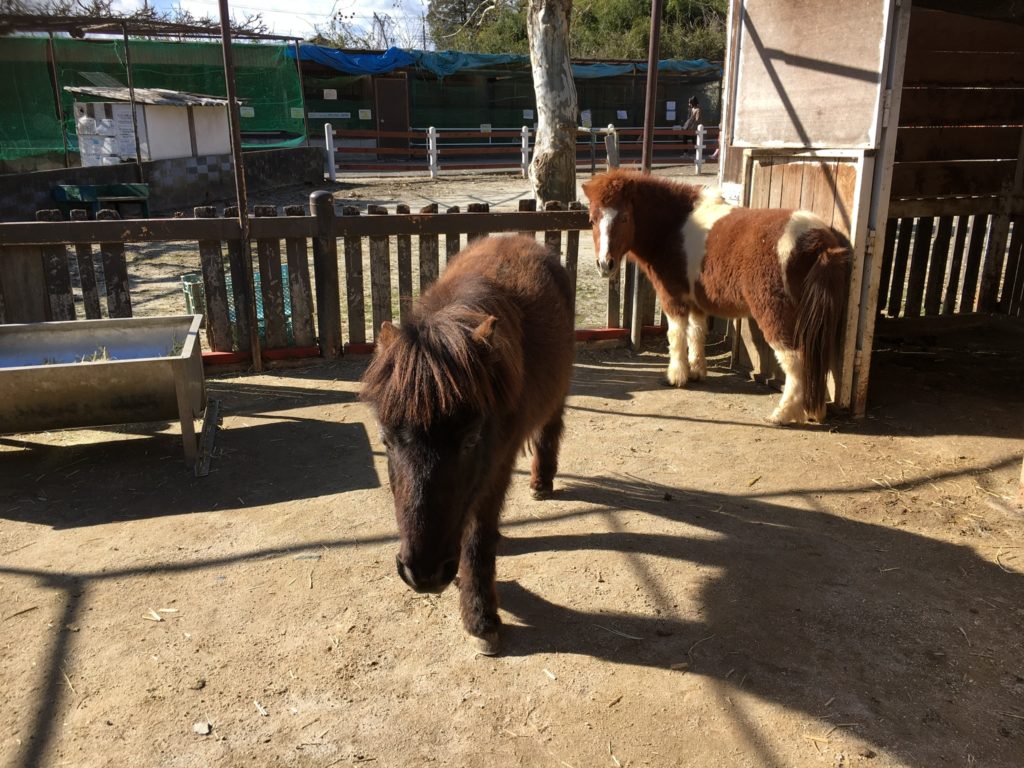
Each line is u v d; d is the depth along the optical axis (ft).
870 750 7.16
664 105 81.71
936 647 8.58
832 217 14.98
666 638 8.76
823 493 12.28
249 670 8.22
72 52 49.98
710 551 10.55
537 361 8.71
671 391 17.19
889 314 22.80
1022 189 22.25
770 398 16.67
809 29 14.89
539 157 24.31
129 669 8.21
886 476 12.86
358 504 11.76
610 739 7.31
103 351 14.35
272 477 12.69
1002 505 11.84
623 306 20.35
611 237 15.98
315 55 60.95
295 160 52.47
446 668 8.29
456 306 7.48
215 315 17.74
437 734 7.38
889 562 10.30
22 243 15.96
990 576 9.97
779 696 7.84
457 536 6.75
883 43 13.14
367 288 24.22
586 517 11.51
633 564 10.23
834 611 9.22
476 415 6.59
